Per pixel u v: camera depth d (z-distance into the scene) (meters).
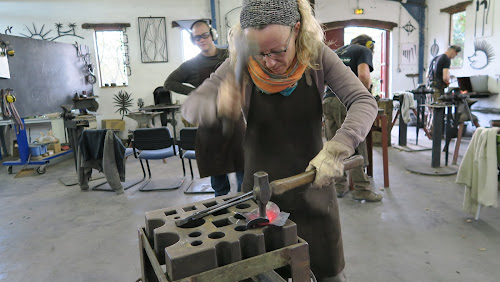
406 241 2.42
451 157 4.75
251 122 1.23
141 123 6.83
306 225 1.25
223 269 0.80
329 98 3.16
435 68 6.00
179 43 7.52
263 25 0.90
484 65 6.50
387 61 8.34
